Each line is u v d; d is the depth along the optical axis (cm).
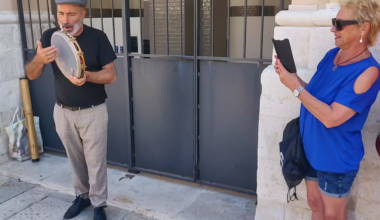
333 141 204
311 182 231
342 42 195
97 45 287
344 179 208
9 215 330
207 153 358
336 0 237
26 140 434
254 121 328
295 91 199
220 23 408
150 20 416
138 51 436
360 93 189
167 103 366
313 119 210
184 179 371
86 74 269
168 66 357
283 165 225
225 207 332
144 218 322
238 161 344
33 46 430
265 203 283
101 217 310
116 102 393
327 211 218
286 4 380
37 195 363
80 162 316
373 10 185
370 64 192
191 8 396
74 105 289
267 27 391
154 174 389
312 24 247
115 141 405
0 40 410
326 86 204
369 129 241
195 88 345
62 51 265
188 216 319
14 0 421
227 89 334
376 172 245
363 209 254
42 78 432
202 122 353
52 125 443
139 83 376
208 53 404
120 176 392
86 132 295
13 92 431
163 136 376
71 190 366
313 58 247
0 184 384
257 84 320
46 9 452
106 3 494
